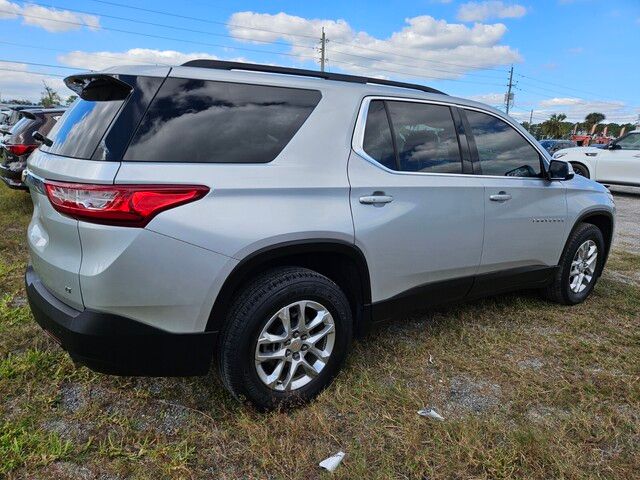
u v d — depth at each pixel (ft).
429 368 9.96
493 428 7.99
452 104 10.86
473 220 10.64
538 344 11.25
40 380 8.95
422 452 7.40
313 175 8.22
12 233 19.70
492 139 11.51
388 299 9.56
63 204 6.84
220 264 7.19
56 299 7.53
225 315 7.64
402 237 9.37
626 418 8.45
